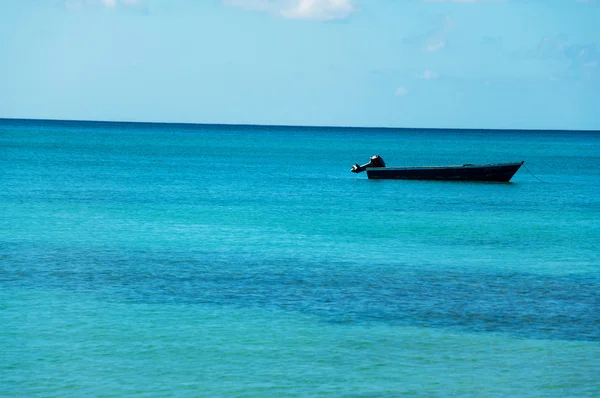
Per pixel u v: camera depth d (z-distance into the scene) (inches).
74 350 1121.4
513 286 1576.0
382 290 1517.0
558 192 3858.3
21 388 978.7
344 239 2182.6
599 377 1046.4
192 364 1074.7
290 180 4429.1
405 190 3782.0
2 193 3235.7
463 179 4143.7
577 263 1854.1
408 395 977.5
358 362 1092.5
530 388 1003.9
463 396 976.3
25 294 1432.1
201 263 1765.5
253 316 1311.5
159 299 1417.3
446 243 2142.0
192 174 4768.7
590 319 1325.0
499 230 2437.3
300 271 1692.9
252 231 2301.9
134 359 1090.7
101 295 1438.2
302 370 1058.1
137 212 2719.0
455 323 1288.1
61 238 2086.6
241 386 999.0
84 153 7027.6
